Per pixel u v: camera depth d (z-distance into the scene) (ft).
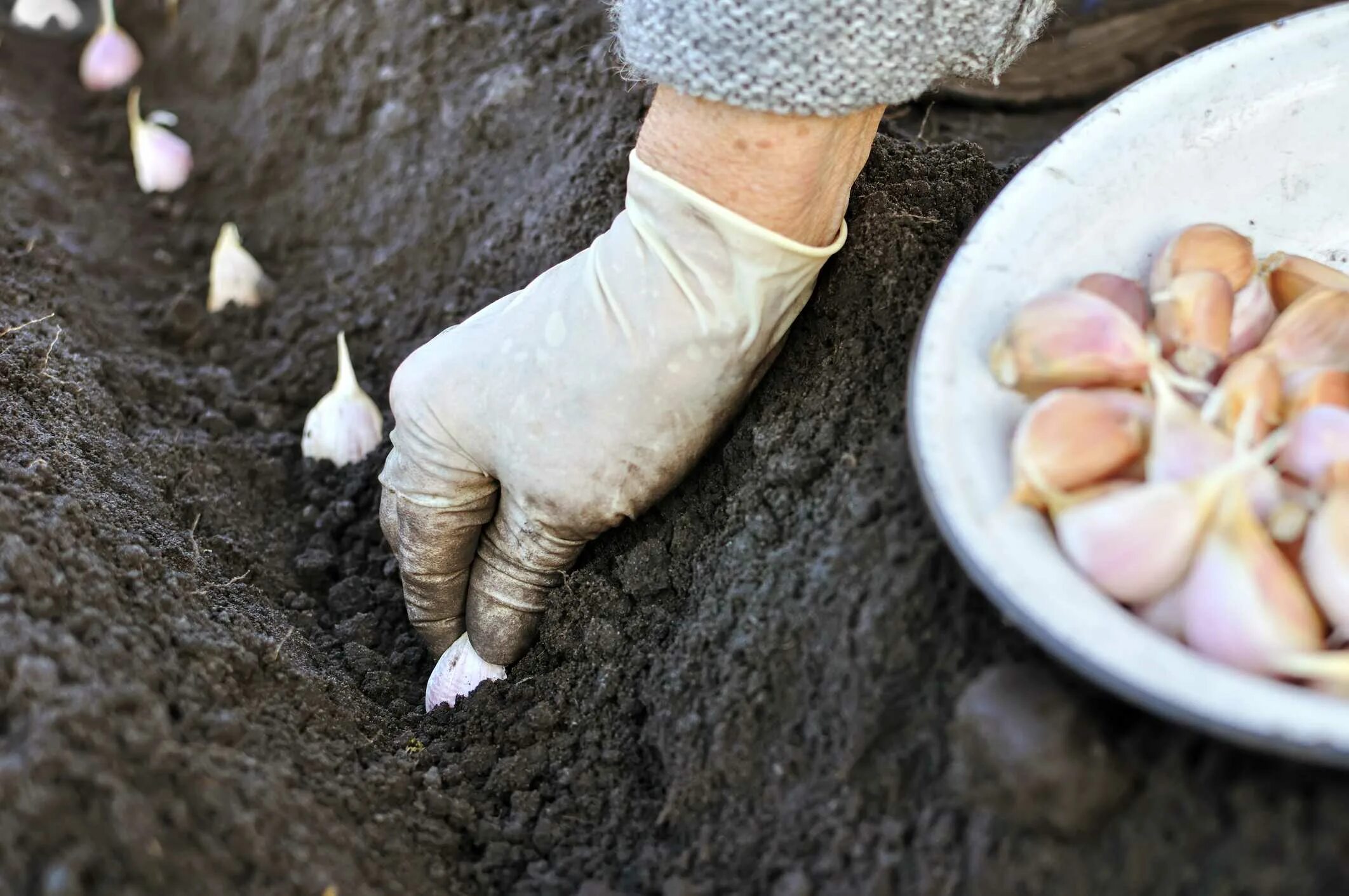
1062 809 1.80
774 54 1.92
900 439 2.02
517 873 2.04
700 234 2.03
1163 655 1.77
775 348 2.14
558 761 2.11
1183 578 1.84
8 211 2.73
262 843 1.89
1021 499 1.88
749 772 1.98
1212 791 1.80
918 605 1.93
